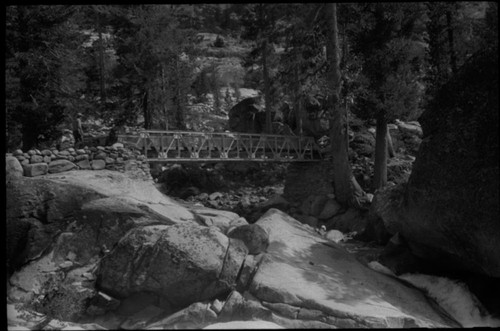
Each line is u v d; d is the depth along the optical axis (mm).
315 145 19547
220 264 7332
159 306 7152
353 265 9047
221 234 7984
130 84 19531
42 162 9977
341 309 6906
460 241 8102
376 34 14852
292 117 24500
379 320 6793
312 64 16828
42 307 6953
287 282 7480
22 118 13055
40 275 7746
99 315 6941
